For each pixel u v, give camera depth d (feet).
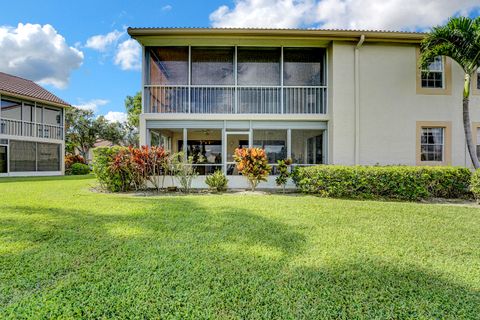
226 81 35.83
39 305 7.38
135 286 8.33
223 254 10.81
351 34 31.63
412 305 7.58
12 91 57.88
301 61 36.11
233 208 19.53
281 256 10.68
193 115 34.30
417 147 33.53
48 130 66.95
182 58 35.73
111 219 16.05
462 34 27.35
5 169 57.67
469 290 8.38
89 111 109.91
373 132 33.47
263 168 30.17
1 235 12.90
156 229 14.10
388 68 33.55
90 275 9.00
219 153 36.35
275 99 35.29
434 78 34.22
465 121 29.22
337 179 26.32
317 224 15.35
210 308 7.33
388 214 17.94
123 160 30.37
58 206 19.79
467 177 26.20
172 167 31.81
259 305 7.50
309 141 35.83
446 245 12.21
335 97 33.42
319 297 7.90
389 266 9.96
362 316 7.11
